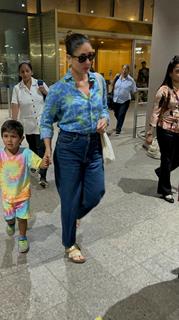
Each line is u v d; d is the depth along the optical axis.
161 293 2.17
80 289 2.19
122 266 2.43
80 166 2.25
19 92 3.71
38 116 3.75
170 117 3.27
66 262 2.46
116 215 3.22
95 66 12.60
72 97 2.10
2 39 10.26
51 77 10.20
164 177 3.51
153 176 4.32
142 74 11.38
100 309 2.02
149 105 5.77
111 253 2.59
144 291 2.18
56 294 2.14
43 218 3.14
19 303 2.06
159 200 3.59
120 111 6.68
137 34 11.63
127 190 3.85
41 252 2.59
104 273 2.35
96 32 10.42
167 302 2.09
